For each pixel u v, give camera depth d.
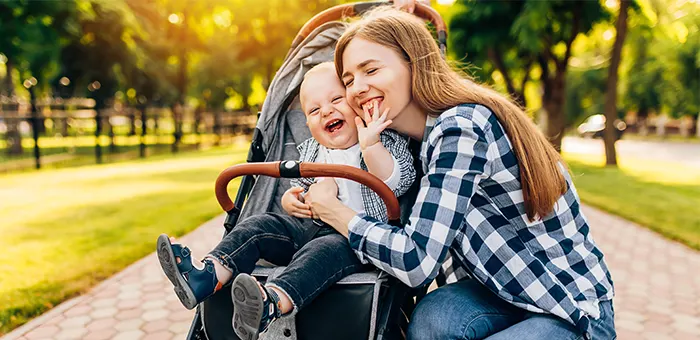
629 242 5.46
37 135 11.19
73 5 12.96
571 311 1.59
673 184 9.88
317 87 1.95
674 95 32.06
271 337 1.64
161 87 22.95
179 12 24.67
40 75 18.27
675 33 13.78
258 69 28.08
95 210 6.44
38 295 3.66
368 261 1.62
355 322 1.59
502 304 1.75
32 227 5.53
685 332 3.34
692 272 4.48
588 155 18.97
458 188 1.52
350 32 1.72
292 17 23.38
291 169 1.60
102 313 3.50
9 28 12.39
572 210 1.70
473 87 1.70
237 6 24.45
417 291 2.04
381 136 1.85
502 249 1.64
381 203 1.84
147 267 4.37
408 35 1.66
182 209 6.55
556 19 14.17
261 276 1.71
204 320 1.73
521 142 1.61
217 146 19.72
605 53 26.30
